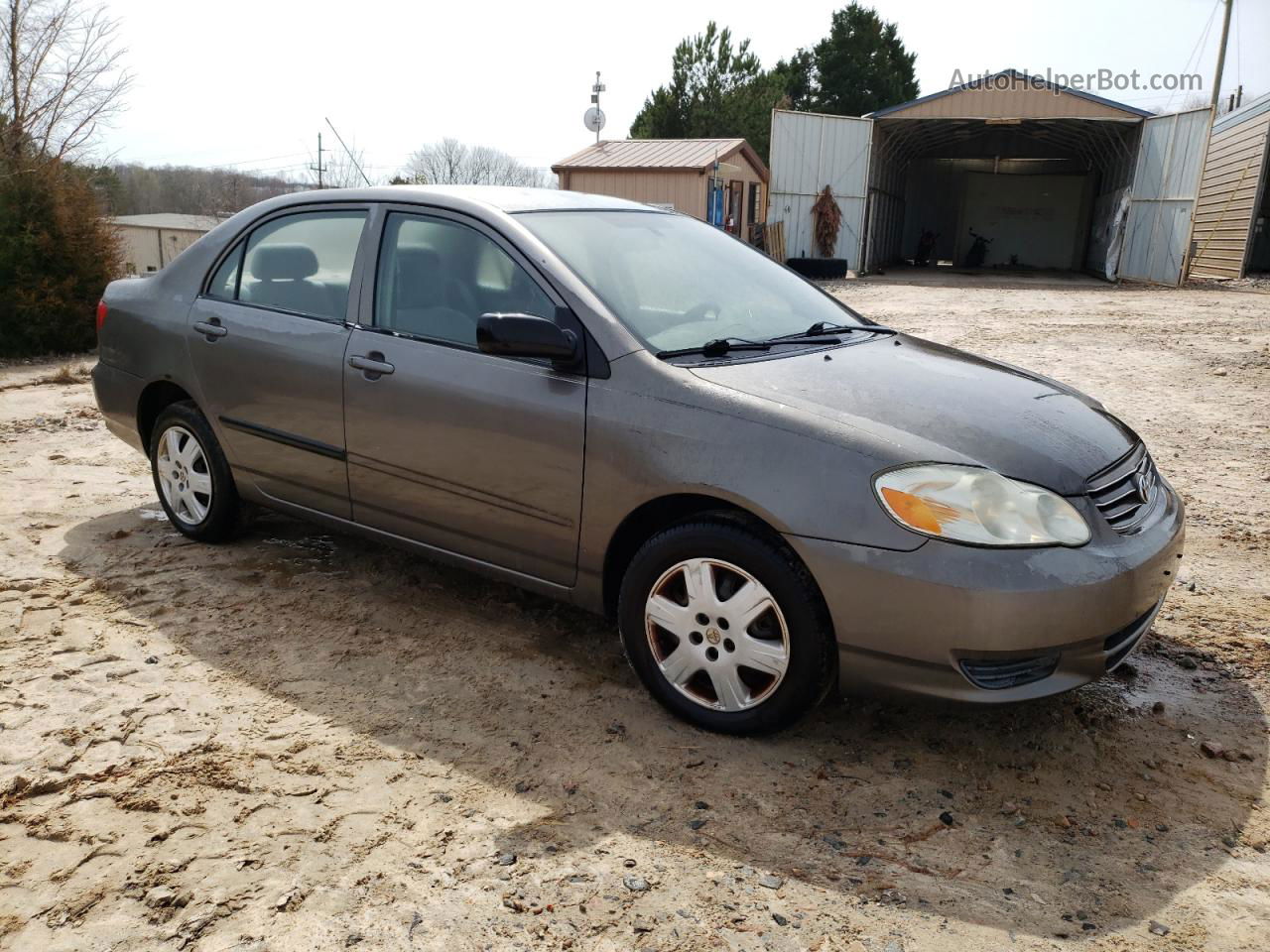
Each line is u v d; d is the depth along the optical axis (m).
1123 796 2.89
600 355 3.25
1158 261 25.62
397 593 4.32
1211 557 4.83
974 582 2.67
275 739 3.13
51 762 2.97
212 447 4.57
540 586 3.54
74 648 3.74
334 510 4.14
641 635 3.26
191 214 60.31
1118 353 11.59
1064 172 35.84
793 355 3.45
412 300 3.78
